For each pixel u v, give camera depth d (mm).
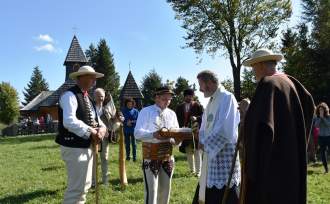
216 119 4941
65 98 5848
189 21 39344
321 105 12109
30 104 70438
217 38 39344
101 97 8883
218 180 4875
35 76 124312
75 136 5816
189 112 10500
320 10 41844
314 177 11086
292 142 3602
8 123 73625
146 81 72188
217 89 5020
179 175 10742
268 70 4070
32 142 26469
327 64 37219
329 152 16812
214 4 37531
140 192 8727
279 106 3605
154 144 5941
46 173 11938
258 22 37938
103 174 9344
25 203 8164
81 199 5898
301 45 40125
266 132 3480
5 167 13570
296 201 3588
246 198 3705
